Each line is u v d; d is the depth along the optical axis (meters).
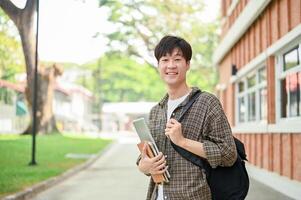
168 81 2.93
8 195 9.09
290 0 10.07
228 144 2.73
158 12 37.28
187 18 38.78
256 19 13.38
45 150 21.95
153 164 2.77
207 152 2.69
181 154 2.78
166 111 2.96
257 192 10.49
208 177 2.78
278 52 11.34
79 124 66.19
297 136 9.59
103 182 12.66
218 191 2.78
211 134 2.78
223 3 19.88
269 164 11.92
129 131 71.00
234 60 17.34
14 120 36.91
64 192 10.71
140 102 72.56
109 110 71.12
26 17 14.22
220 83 21.59
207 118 2.79
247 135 15.05
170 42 2.93
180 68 2.92
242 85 16.64
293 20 9.88
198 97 2.85
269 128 11.77
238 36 15.73
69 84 69.62
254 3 12.63
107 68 62.62
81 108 70.00
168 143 2.86
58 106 61.12
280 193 10.34
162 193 2.88
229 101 18.50
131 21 36.59
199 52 46.16
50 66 29.23
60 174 13.49
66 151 22.59
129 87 66.81
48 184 11.58
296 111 10.20
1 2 13.60
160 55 2.95
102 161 20.28
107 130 73.19
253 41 13.90
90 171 15.87
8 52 20.50
